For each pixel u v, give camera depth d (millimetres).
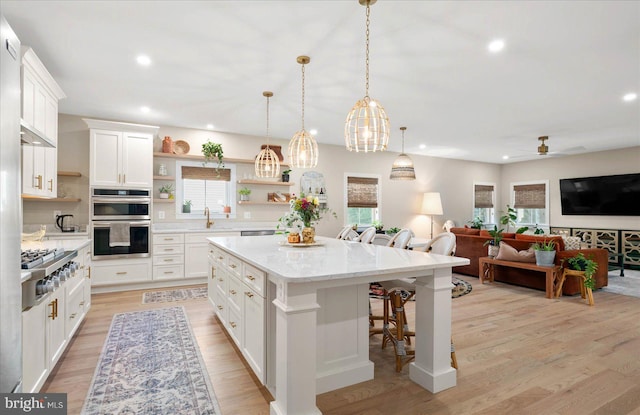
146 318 3578
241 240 3594
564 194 8102
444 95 4043
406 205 8016
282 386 1800
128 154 4777
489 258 5363
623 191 7062
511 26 2551
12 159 1127
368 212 7641
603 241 7312
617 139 6352
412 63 3186
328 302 2201
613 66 3229
